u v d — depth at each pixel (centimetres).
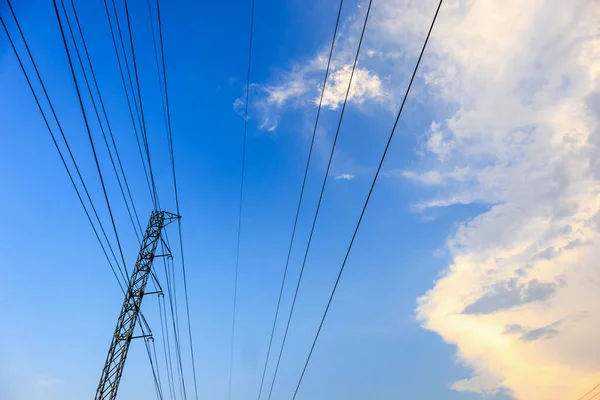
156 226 3500
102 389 2833
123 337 3050
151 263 3350
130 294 3209
